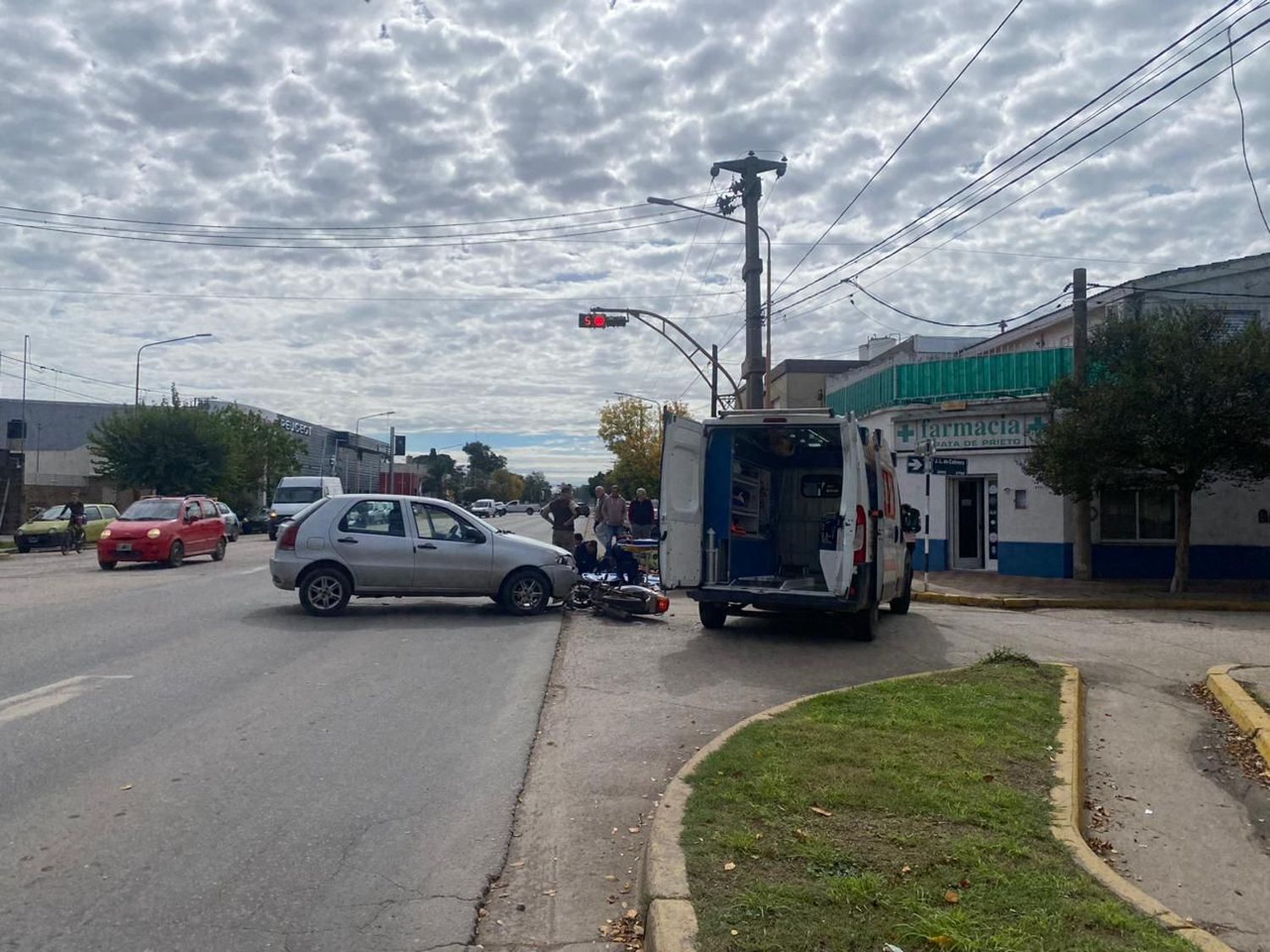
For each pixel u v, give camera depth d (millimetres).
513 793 6562
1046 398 21688
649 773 7039
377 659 11023
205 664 10516
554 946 4531
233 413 54969
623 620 14531
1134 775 7305
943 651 12383
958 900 4504
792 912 4367
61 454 57688
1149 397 18281
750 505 14422
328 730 7992
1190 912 5027
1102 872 4941
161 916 4676
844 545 12234
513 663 11023
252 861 5348
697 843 5160
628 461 54594
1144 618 16359
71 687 9297
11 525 40438
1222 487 22188
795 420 12695
